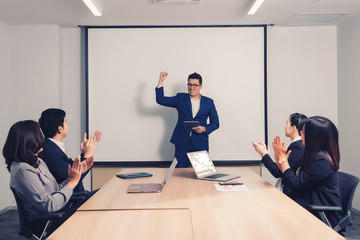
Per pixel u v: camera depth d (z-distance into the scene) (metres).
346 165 4.31
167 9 3.79
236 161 4.43
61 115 2.54
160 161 4.43
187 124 3.55
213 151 4.44
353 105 4.12
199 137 3.86
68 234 1.36
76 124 4.50
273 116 4.51
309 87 4.52
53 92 4.37
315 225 1.45
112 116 4.42
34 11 3.85
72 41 4.48
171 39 4.39
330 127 2.12
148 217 1.59
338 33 4.44
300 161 2.51
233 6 3.69
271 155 4.48
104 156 4.42
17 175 1.83
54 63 4.37
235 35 4.39
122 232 1.38
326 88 4.51
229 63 4.39
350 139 4.21
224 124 4.43
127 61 4.40
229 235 1.33
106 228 1.44
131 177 2.67
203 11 3.85
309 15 4.01
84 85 4.51
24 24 4.33
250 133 4.42
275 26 4.48
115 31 4.39
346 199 2.12
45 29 4.36
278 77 4.52
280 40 4.50
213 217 1.58
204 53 4.39
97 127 4.42
